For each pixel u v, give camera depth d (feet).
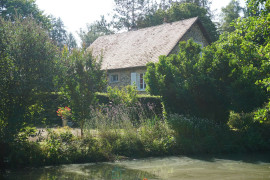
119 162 27.81
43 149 26.55
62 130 32.78
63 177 22.09
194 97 36.76
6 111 24.38
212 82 36.06
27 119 24.99
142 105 43.78
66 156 26.91
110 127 32.37
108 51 83.51
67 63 30.42
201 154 32.58
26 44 25.18
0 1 107.14
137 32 85.46
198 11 107.76
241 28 30.45
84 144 29.04
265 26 26.17
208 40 75.56
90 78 30.73
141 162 28.02
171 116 36.91
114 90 46.57
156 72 38.42
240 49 37.11
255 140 36.01
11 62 24.64
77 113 30.73
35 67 25.29
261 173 24.26
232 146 34.27
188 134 35.01
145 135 32.40
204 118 37.52
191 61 38.68
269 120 39.17
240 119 40.27
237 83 35.55
